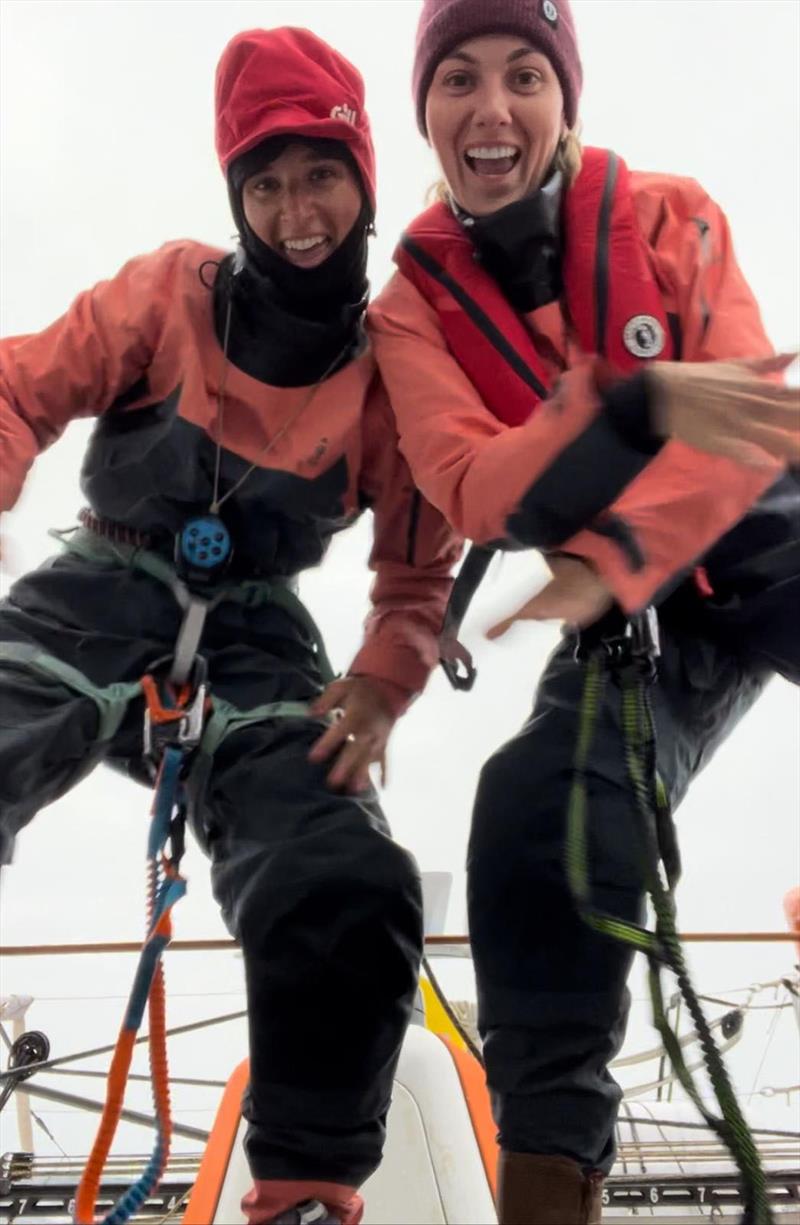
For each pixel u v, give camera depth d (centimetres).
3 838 131
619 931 105
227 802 143
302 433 154
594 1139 122
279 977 130
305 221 148
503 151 148
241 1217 166
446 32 149
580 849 111
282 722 148
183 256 161
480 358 144
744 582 138
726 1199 268
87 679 143
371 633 162
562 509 104
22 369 151
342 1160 128
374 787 152
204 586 151
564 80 153
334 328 154
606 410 101
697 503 112
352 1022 129
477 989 130
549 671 144
